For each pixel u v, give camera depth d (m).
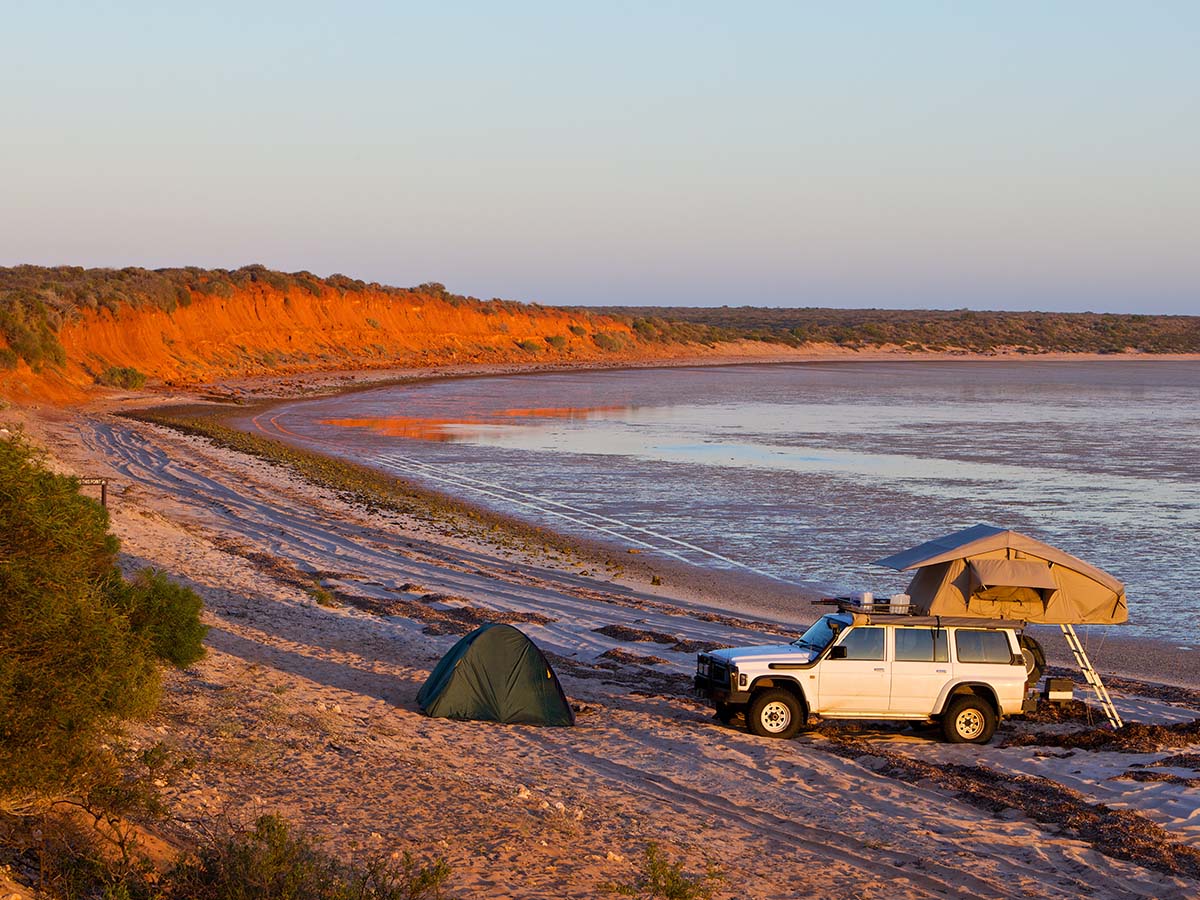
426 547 33.19
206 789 9.74
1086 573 15.87
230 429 66.00
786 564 32.69
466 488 47.38
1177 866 10.29
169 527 29.75
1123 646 24.23
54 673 7.30
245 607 21.33
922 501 44.12
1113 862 10.34
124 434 57.19
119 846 7.64
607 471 52.94
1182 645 24.41
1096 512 41.34
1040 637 24.88
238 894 7.04
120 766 8.95
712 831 10.89
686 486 48.25
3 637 7.09
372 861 8.53
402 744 13.16
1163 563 32.47
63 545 7.42
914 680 15.29
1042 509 42.03
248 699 13.80
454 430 71.75
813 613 27.12
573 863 9.26
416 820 9.94
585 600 26.56
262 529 33.31
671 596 28.50
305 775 10.96
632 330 190.38
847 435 70.69
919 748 15.08
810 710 15.26
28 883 6.68
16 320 74.94
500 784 11.79
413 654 19.55
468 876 8.56
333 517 37.41
